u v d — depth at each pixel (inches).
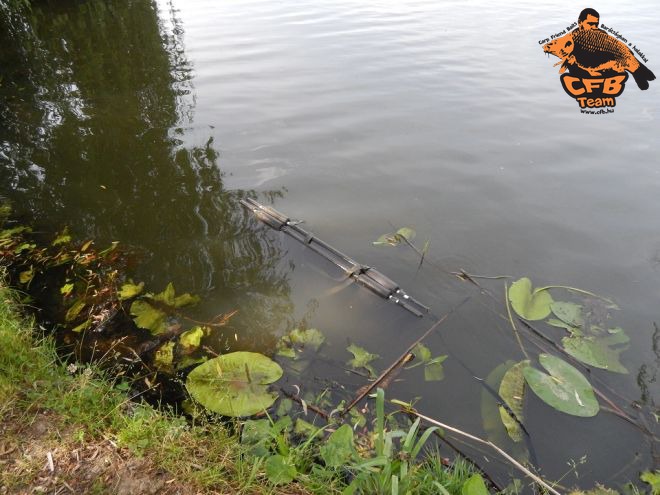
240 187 205.2
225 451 98.2
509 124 258.4
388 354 133.3
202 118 263.7
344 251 170.7
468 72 324.2
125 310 143.4
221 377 117.6
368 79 313.4
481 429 113.6
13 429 96.0
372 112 270.8
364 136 246.7
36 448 93.4
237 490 90.6
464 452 108.6
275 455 95.2
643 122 258.4
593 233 178.9
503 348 135.5
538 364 130.4
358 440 108.0
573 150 233.5
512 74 321.1
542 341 137.1
